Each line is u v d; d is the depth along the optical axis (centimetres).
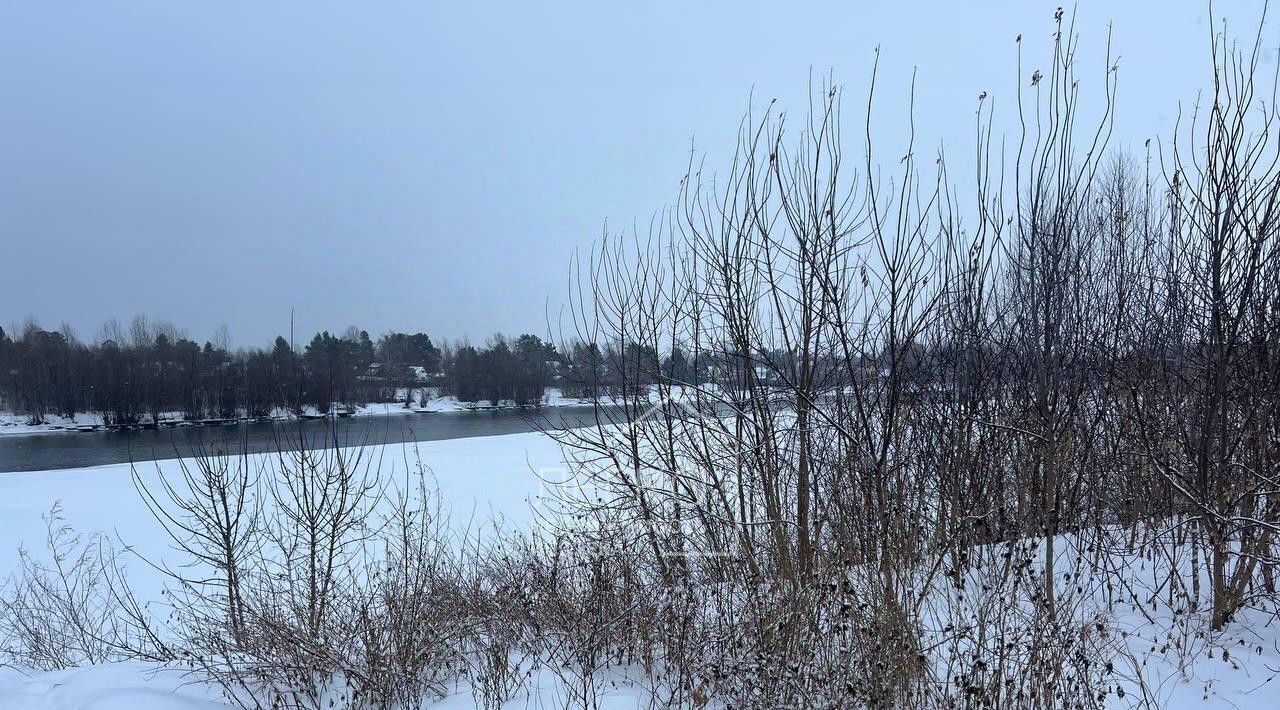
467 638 547
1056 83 491
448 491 1348
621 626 506
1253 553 478
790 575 521
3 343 4653
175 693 450
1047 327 492
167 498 1422
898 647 397
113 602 827
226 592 796
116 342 4950
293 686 468
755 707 394
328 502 686
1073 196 493
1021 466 606
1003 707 371
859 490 532
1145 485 600
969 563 513
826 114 533
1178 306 550
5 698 446
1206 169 458
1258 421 511
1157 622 479
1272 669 408
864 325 550
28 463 2356
